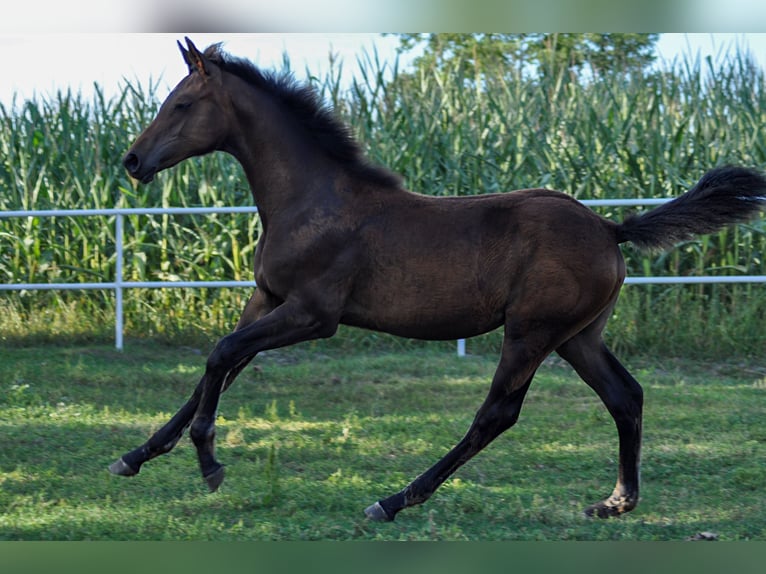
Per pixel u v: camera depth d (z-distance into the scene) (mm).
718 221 6969
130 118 16203
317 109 7258
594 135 15375
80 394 10898
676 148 14914
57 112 16125
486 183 15102
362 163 7195
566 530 6738
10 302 14766
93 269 15102
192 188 15500
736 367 12766
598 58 21562
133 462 7301
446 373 12258
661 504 7406
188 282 13141
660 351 13344
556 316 6750
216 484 7000
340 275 6918
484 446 6938
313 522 6832
